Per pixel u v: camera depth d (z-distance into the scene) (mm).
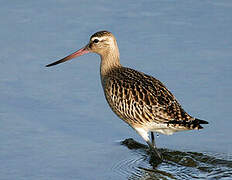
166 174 16531
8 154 17203
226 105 19328
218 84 20406
